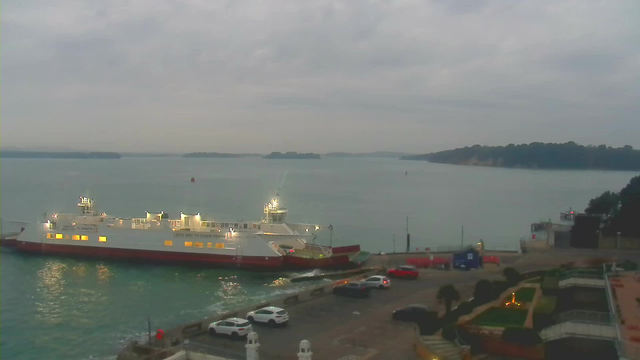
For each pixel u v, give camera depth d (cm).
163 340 4112
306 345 2989
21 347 4844
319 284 7088
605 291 4662
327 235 13238
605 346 3325
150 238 8512
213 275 7712
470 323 3900
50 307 6138
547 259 7212
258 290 6862
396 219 16338
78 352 4703
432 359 3369
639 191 8262
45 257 8975
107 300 6419
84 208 9650
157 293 6731
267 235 8288
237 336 4028
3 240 9800
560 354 3403
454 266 6794
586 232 8206
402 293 5416
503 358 3419
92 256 8831
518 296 4809
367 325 4322
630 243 8038
